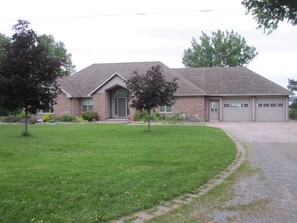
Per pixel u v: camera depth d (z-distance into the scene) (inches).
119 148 537.3
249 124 1278.3
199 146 567.2
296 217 235.5
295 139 743.1
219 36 2591.0
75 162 402.9
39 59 694.5
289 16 296.2
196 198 276.4
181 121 1371.8
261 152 548.7
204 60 2625.5
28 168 361.4
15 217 218.5
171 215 236.1
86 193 269.0
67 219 217.5
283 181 341.1
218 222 225.1
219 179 346.9
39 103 717.3
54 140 631.2
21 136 698.8
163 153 486.9
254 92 1507.1
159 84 852.6
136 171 354.3
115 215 228.5
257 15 316.8
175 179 324.5
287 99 1518.2
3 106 721.0
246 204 263.6
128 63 1716.3
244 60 2571.4
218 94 1519.4
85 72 1711.4
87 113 1476.4
